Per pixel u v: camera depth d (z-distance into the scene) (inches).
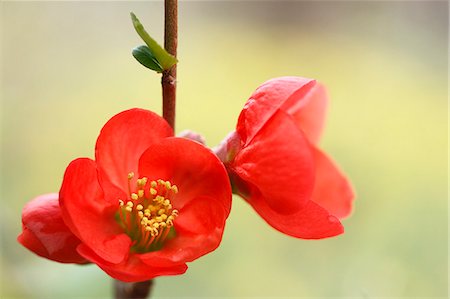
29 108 26.9
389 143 28.8
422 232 23.8
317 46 35.9
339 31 37.1
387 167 27.3
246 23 37.5
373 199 25.5
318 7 37.4
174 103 11.6
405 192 25.9
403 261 22.4
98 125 27.4
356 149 28.1
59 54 29.1
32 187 24.0
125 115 11.5
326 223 11.7
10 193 23.3
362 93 32.2
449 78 34.0
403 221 24.4
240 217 23.7
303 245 22.8
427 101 31.8
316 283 21.5
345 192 13.1
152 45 11.1
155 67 11.4
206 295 20.6
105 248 11.5
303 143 11.3
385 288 20.7
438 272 22.2
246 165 11.8
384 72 33.9
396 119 30.4
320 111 13.3
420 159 28.0
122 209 11.9
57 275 15.4
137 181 11.9
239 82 32.0
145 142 11.7
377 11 37.1
